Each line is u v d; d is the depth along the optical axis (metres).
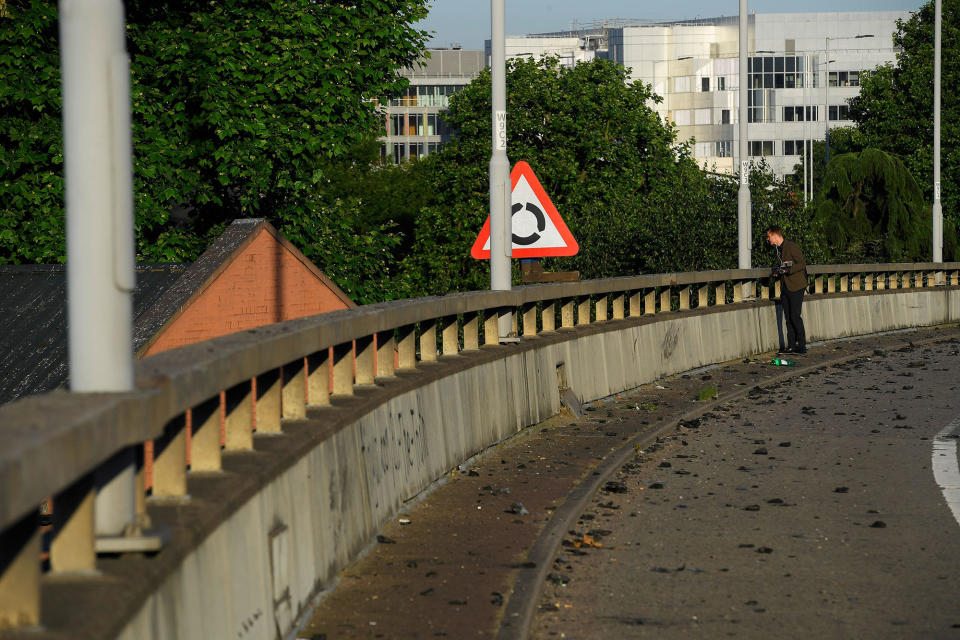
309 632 10.66
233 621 8.96
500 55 23.70
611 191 112.38
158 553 7.65
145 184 42.53
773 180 55.09
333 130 44.91
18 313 24.88
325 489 12.02
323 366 13.39
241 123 42.19
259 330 11.79
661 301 32.69
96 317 7.52
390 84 46.94
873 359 39.25
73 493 7.12
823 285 46.59
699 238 50.38
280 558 10.35
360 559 13.12
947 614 11.81
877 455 21.22
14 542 6.20
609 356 27.78
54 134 40.78
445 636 10.55
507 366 21.33
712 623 11.49
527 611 11.25
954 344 45.69
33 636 6.10
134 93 41.81
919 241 96.19
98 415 6.49
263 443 11.11
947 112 124.94
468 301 19.80
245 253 24.25
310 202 46.84
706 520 16.00
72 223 7.51
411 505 15.76
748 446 22.11
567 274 26.17
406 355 17.47
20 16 39.97
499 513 15.59
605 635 11.11
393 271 121.88
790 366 35.66
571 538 14.82
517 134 116.31
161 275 25.53
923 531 15.44
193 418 9.88
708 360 34.97
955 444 22.38
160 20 44.38
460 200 117.69
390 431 14.99
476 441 19.39
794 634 11.16
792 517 16.22
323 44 45.19
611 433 22.56
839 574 13.34
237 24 44.59
